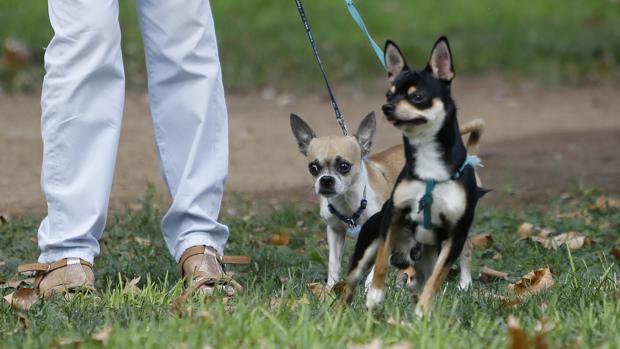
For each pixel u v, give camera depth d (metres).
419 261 7.47
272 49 23.67
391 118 6.71
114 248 9.84
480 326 6.32
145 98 20.17
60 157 7.71
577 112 19.36
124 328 6.45
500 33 26.11
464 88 21.97
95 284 8.16
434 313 6.50
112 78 7.73
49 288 7.68
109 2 7.61
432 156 6.74
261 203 12.52
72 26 7.54
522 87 22.06
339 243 9.16
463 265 8.89
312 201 12.66
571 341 6.10
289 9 26.70
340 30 25.41
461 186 6.75
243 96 21.00
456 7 27.94
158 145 8.16
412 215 6.86
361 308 6.95
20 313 7.01
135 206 12.09
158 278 8.23
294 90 21.36
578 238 10.01
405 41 24.53
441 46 6.93
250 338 6.00
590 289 7.43
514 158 15.02
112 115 7.76
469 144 9.21
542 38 25.59
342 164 9.12
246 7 26.70
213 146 8.13
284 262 9.39
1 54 22.06
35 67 21.59
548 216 11.30
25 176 13.75
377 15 26.55
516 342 5.89
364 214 9.26
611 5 29.20
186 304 6.95
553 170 14.14
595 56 24.58
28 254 9.66
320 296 7.48
